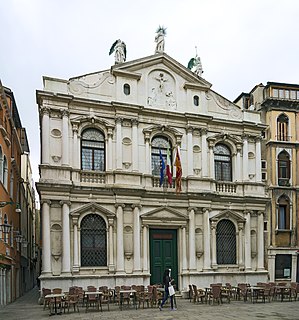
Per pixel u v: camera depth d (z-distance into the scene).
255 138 27.62
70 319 15.90
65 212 21.84
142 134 24.55
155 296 19.23
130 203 23.27
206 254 24.80
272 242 29.80
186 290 23.88
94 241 22.69
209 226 25.28
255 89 32.91
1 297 21.84
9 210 24.92
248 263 26.00
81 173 22.84
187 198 24.91
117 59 25.12
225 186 26.41
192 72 26.30
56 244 21.64
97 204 22.69
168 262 24.33
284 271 29.88
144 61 25.02
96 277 21.98
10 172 25.81
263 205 26.98
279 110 31.72
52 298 17.81
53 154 22.23
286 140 31.58
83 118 23.06
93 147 23.52
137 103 24.62
